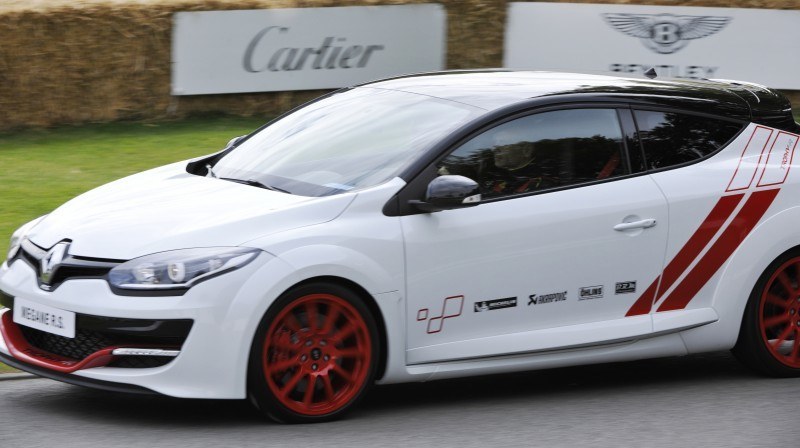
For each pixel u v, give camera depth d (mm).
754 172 18406
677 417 16547
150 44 40188
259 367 14914
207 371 14664
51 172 33094
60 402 16484
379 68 42156
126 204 16641
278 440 14750
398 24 41875
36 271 15758
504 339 16609
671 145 18031
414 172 16156
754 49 42844
